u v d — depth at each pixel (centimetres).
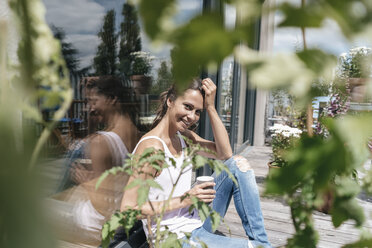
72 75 122
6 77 14
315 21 12
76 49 123
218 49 11
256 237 169
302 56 13
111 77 150
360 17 12
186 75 12
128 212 91
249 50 13
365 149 17
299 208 33
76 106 126
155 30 12
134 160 87
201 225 159
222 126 173
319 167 17
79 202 126
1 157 11
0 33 14
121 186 158
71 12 118
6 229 11
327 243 203
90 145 133
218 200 181
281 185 17
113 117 152
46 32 17
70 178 119
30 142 12
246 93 547
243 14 12
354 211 31
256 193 173
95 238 133
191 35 12
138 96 183
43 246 11
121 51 159
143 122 194
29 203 11
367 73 17
